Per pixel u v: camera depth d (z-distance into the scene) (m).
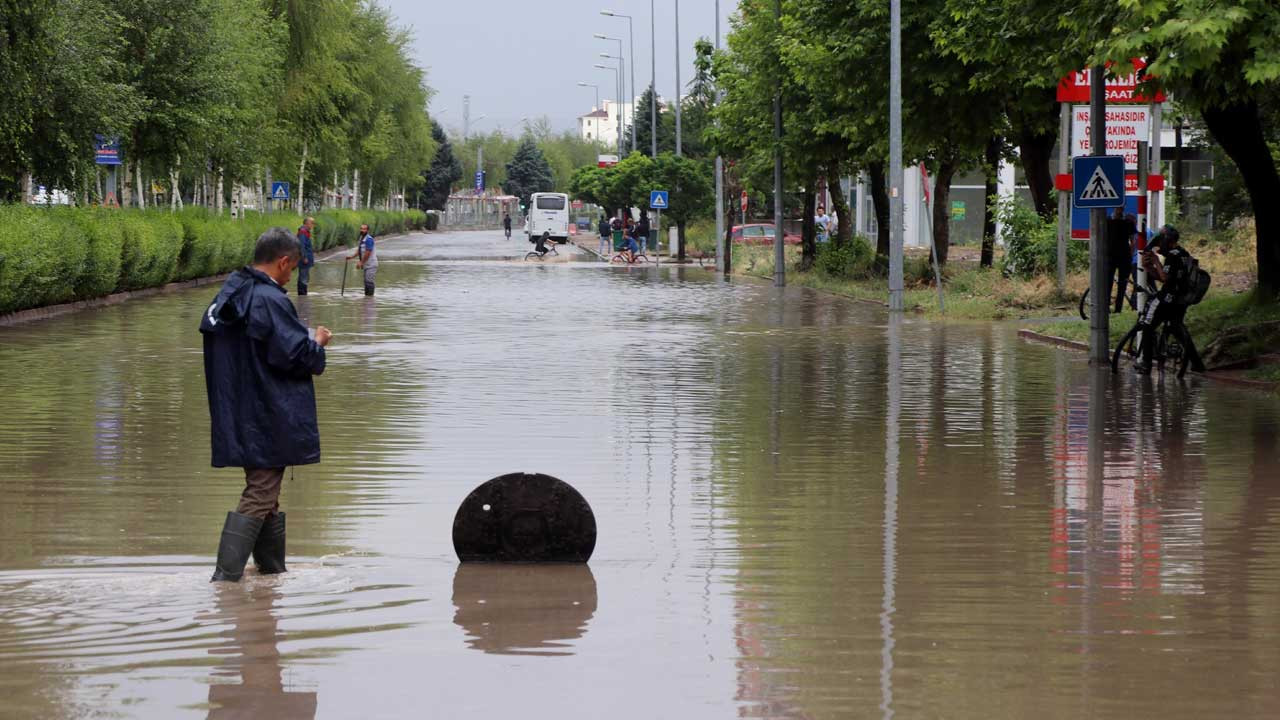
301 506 12.55
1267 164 27.50
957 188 86.56
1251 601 9.27
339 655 7.96
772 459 15.38
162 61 49.56
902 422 18.45
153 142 50.38
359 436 16.88
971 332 34.19
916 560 10.49
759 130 58.56
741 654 8.00
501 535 10.33
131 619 8.70
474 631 8.47
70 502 12.58
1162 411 19.61
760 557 10.59
